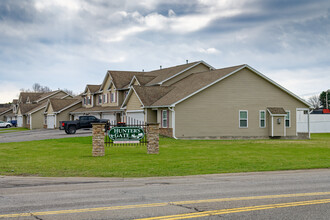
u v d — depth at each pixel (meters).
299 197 10.04
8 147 26.67
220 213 8.25
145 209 8.70
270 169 16.38
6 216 8.08
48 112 66.19
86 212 8.42
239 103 37.78
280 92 39.72
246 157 20.31
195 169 16.25
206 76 39.91
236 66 38.72
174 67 49.75
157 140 22.09
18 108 80.44
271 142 31.78
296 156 20.94
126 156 20.64
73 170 15.89
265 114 38.97
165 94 40.72
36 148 25.66
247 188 11.67
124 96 51.34
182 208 8.77
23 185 12.61
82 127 43.00
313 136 47.06
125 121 47.25
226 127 37.19
